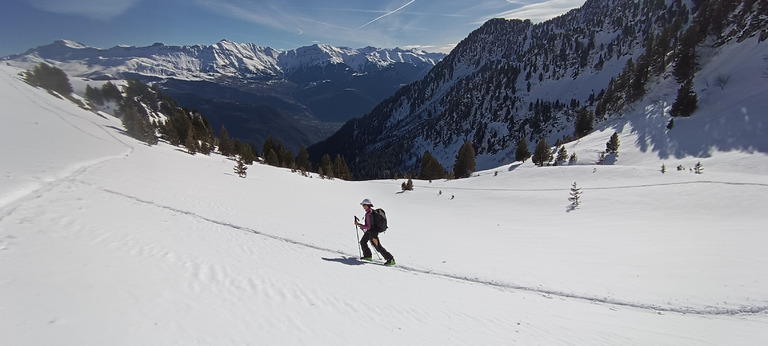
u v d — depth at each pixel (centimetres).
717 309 805
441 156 19138
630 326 704
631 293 928
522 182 4769
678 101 6619
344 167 10056
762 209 2211
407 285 864
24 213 805
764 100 5412
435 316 654
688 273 1076
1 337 340
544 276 1091
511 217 2920
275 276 729
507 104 19662
